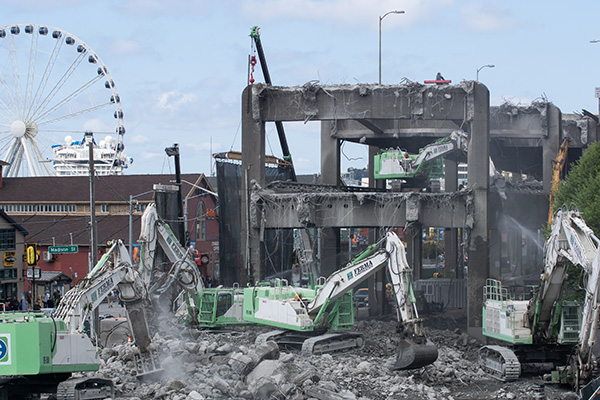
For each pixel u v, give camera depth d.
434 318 55.09
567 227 31.25
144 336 30.66
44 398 27.55
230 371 30.61
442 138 56.22
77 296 27.02
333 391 28.67
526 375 35.66
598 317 29.03
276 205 49.44
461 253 74.62
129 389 28.81
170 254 40.78
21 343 24.80
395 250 34.12
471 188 46.44
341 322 38.25
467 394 31.19
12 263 64.88
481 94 46.53
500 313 35.31
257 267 49.66
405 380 31.94
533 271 81.81
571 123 65.69
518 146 61.12
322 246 59.50
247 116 49.94
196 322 44.69
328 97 48.56
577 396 28.97
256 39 59.53
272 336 38.94
